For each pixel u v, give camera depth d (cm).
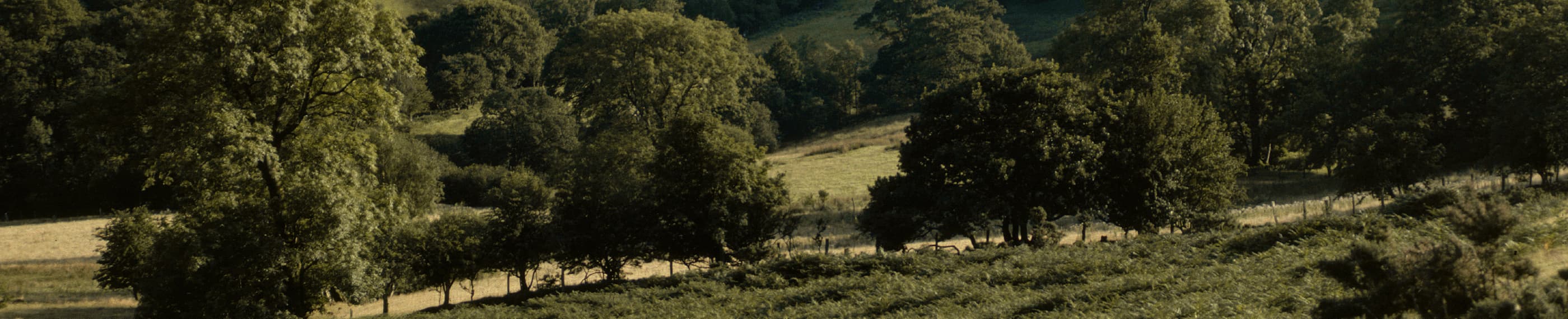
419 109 10681
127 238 4144
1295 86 6888
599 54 7188
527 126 9388
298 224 3175
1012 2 17638
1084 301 2030
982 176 3938
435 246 4034
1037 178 3966
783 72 13062
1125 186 4141
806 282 3219
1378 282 1292
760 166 4466
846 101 12938
